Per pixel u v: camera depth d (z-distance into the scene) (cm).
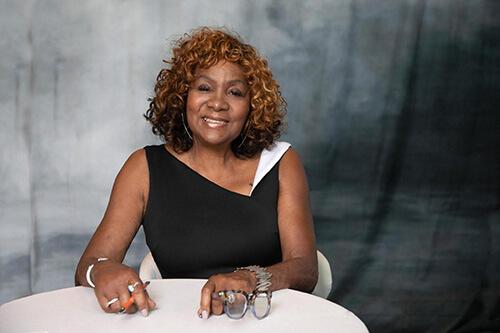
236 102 222
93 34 373
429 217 397
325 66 391
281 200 229
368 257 392
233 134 223
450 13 396
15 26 365
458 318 380
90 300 175
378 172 395
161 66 379
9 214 370
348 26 391
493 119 401
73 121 374
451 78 398
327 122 392
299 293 181
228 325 160
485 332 377
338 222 392
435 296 391
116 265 178
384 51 394
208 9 381
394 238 395
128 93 378
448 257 397
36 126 370
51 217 374
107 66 375
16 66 366
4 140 367
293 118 390
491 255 398
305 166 392
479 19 399
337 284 387
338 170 393
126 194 225
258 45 386
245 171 231
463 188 400
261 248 222
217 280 170
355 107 393
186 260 219
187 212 222
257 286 177
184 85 226
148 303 168
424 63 396
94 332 156
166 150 231
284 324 161
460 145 401
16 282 372
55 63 370
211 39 223
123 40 375
